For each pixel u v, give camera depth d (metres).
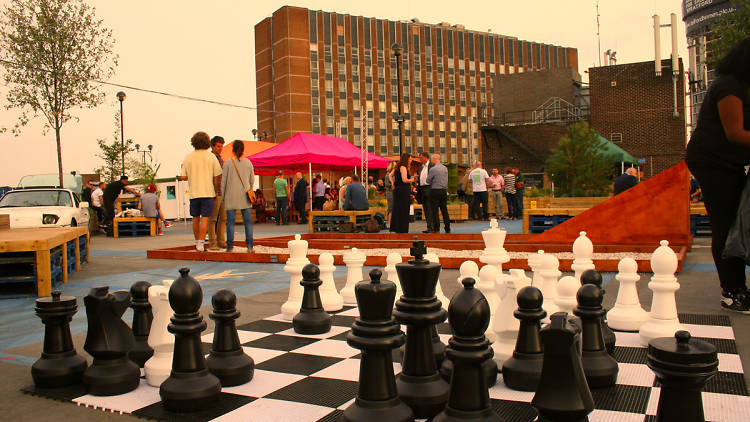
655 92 33.59
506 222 17.38
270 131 62.69
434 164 11.42
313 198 20.58
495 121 41.09
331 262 4.36
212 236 9.38
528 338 2.42
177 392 2.20
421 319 2.10
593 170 18.08
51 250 5.83
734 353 2.76
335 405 2.24
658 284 3.05
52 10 17.28
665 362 1.50
